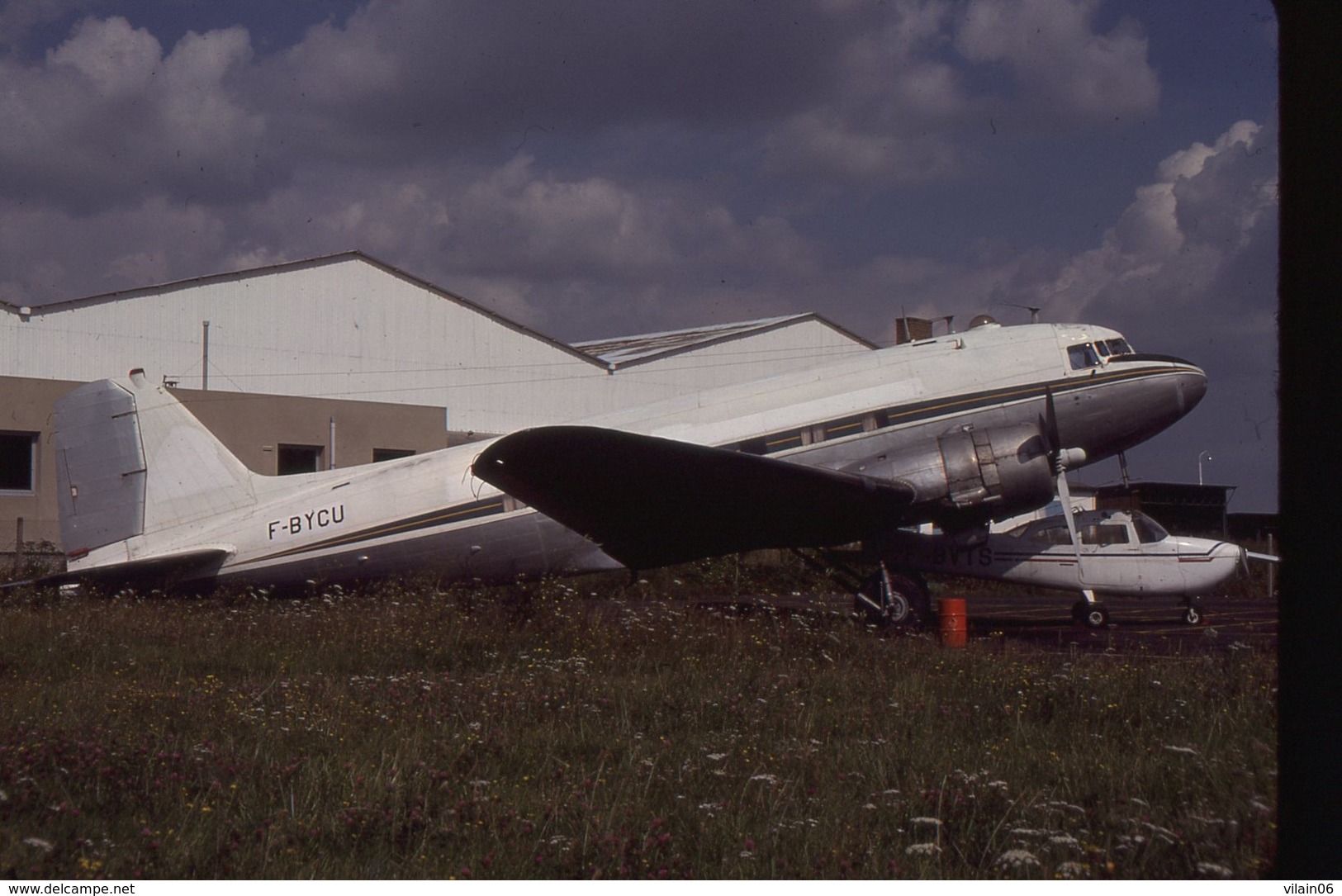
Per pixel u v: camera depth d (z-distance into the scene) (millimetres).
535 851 4414
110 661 10148
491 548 15773
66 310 32531
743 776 5742
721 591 25250
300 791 5324
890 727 7051
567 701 7809
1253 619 18062
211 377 35438
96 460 16688
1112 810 4871
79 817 4781
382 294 39656
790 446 15320
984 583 28188
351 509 16078
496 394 42188
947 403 15391
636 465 12766
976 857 4418
